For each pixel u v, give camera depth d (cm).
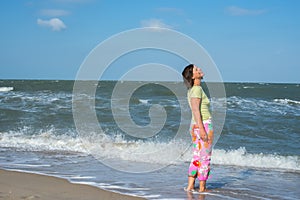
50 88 3027
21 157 753
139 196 461
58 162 697
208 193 486
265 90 3095
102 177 566
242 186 538
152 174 601
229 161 753
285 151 885
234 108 1775
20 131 1102
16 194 460
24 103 1738
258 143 992
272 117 1462
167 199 450
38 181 529
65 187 496
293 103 2103
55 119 1307
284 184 559
